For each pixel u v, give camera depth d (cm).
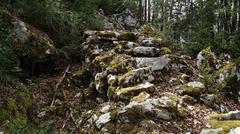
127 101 1023
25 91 1089
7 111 934
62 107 1128
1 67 1036
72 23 1530
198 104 1084
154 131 860
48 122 1010
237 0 1866
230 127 865
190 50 1800
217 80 1348
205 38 1792
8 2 1366
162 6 2677
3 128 870
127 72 1175
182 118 945
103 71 1238
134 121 905
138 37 1611
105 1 2569
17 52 1257
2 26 1173
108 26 2108
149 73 1170
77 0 1700
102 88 1176
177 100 1022
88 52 1467
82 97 1188
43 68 1352
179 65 1321
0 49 1048
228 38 1739
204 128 882
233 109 1200
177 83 1192
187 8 2631
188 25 2433
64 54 1426
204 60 1490
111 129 909
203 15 1962
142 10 3306
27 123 982
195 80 1254
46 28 1482
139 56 1359
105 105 1057
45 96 1184
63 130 1020
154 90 1068
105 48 1491
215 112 1053
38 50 1315
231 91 1296
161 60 1284
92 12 1766
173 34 2178
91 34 1577
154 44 1538
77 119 1062
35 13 1420
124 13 2780
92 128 966
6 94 988
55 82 1277
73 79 1298
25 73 1286
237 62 1364
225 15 1916
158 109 923
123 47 1467
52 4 1454
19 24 1302
